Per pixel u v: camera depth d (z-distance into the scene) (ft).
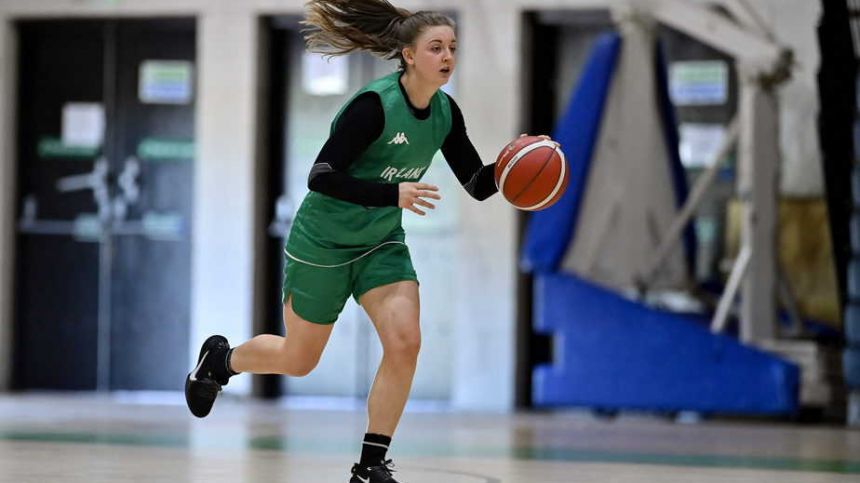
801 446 50.44
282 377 77.92
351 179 27.91
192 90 79.10
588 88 64.95
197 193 77.61
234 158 76.89
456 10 73.67
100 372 80.12
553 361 74.59
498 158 30.30
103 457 40.63
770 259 64.64
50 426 55.16
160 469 36.76
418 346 29.19
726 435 56.13
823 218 71.20
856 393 64.08
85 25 80.33
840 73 63.41
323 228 29.66
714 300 67.72
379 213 29.58
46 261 80.94
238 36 76.89
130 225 79.87
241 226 76.79
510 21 72.79
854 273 63.72
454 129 30.89
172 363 79.36
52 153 80.84
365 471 29.22
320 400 77.20
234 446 46.34
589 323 65.16
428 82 29.01
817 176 71.31
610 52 64.69
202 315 77.30
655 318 64.34
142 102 79.77
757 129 64.08
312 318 30.58
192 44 79.15
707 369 63.62
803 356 63.31
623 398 64.64
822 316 71.31
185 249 79.20
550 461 41.65
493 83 73.00
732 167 72.33
